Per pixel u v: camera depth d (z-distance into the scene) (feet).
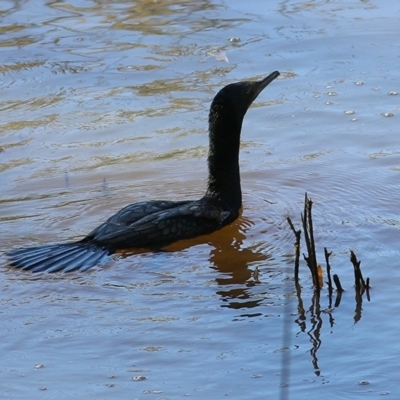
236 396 25.85
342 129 47.67
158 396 25.94
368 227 37.55
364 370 26.91
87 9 65.87
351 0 65.82
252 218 39.40
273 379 26.73
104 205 40.60
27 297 32.45
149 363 27.89
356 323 29.81
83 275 34.09
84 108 50.90
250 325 30.04
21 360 28.27
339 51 56.80
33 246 36.83
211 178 39.47
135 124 48.96
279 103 50.85
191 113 49.80
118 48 58.54
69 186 42.65
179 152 46.03
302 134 47.37
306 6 64.75
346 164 44.11
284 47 57.57
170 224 36.99
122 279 33.86
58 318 30.91
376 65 54.80
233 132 39.01
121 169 44.37
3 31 61.77
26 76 55.06
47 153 46.14
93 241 36.58
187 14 63.87
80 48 58.85
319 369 27.07
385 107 49.80
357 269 31.65
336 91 51.88
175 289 32.99
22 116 50.26
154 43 59.11
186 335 29.50
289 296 32.01
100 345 29.07
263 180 42.96
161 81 53.83
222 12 64.03
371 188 41.42
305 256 32.27
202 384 26.55
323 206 40.04
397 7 63.82
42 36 60.75
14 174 43.86
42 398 26.02
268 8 64.44
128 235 36.24
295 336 29.04
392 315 30.25
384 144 45.93
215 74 54.19
